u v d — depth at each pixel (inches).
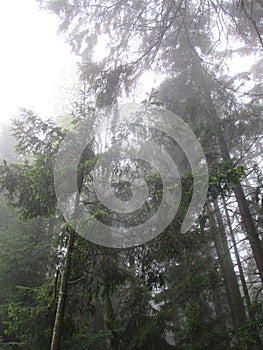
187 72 409.7
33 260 364.8
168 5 289.6
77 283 224.7
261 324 245.1
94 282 221.9
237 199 325.1
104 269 212.7
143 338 269.0
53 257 226.8
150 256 210.7
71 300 223.5
